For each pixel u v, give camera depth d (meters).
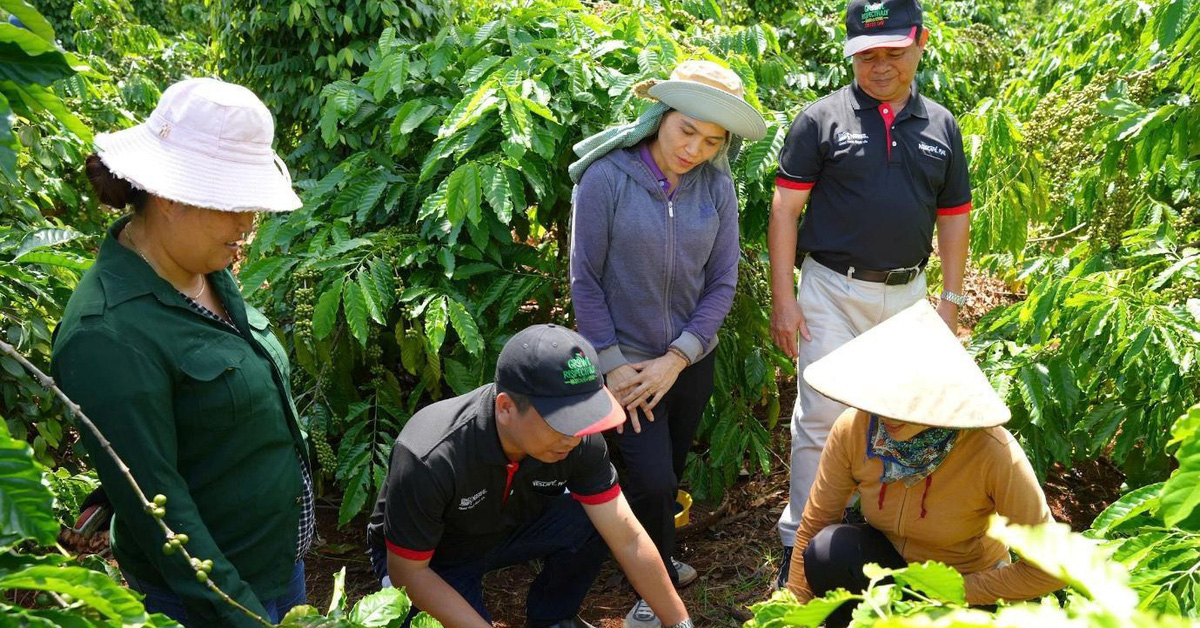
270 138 1.77
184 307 1.72
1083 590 1.02
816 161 3.02
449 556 2.55
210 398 1.72
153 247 1.73
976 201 3.75
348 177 3.38
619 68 3.54
